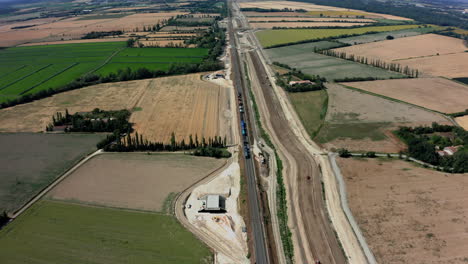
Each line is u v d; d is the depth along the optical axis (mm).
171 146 108000
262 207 81875
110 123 121562
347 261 65938
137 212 79125
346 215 77812
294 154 106625
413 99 146000
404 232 70938
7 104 143500
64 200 83875
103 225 74688
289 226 76000
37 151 108438
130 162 101750
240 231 74500
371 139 113438
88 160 103125
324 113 134625
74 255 66438
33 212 79250
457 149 101875
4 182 91625
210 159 103375
